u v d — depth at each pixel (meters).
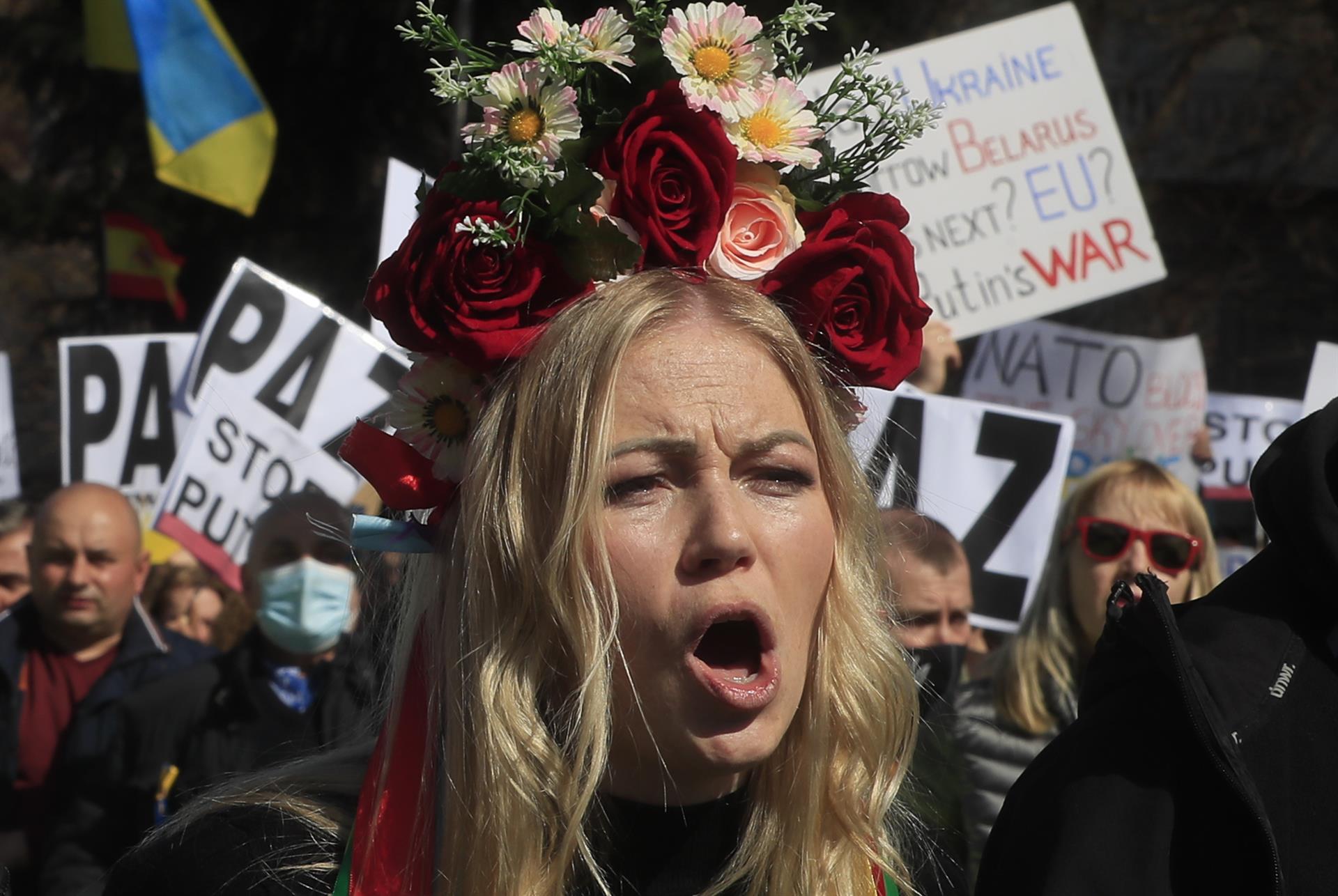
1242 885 1.41
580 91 1.56
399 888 1.49
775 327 1.52
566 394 1.46
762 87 1.58
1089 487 3.30
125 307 9.57
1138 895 1.38
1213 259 11.71
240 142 5.84
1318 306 11.84
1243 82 11.66
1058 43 4.53
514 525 1.48
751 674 1.47
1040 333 5.40
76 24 8.93
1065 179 4.52
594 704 1.41
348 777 1.61
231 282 4.45
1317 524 1.45
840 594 1.58
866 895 1.57
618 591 1.44
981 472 4.09
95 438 5.01
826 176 1.68
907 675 1.64
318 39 8.77
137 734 3.32
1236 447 5.71
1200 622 1.54
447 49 1.61
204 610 4.70
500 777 1.44
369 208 9.13
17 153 10.21
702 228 1.53
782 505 1.50
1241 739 1.42
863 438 2.13
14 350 10.78
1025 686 3.16
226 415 4.42
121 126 9.02
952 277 4.51
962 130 4.52
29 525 4.67
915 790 2.09
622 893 1.50
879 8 8.75
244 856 1.49
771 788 1.57
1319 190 11.75
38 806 3.82
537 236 1.53
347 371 4.45
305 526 3.39
